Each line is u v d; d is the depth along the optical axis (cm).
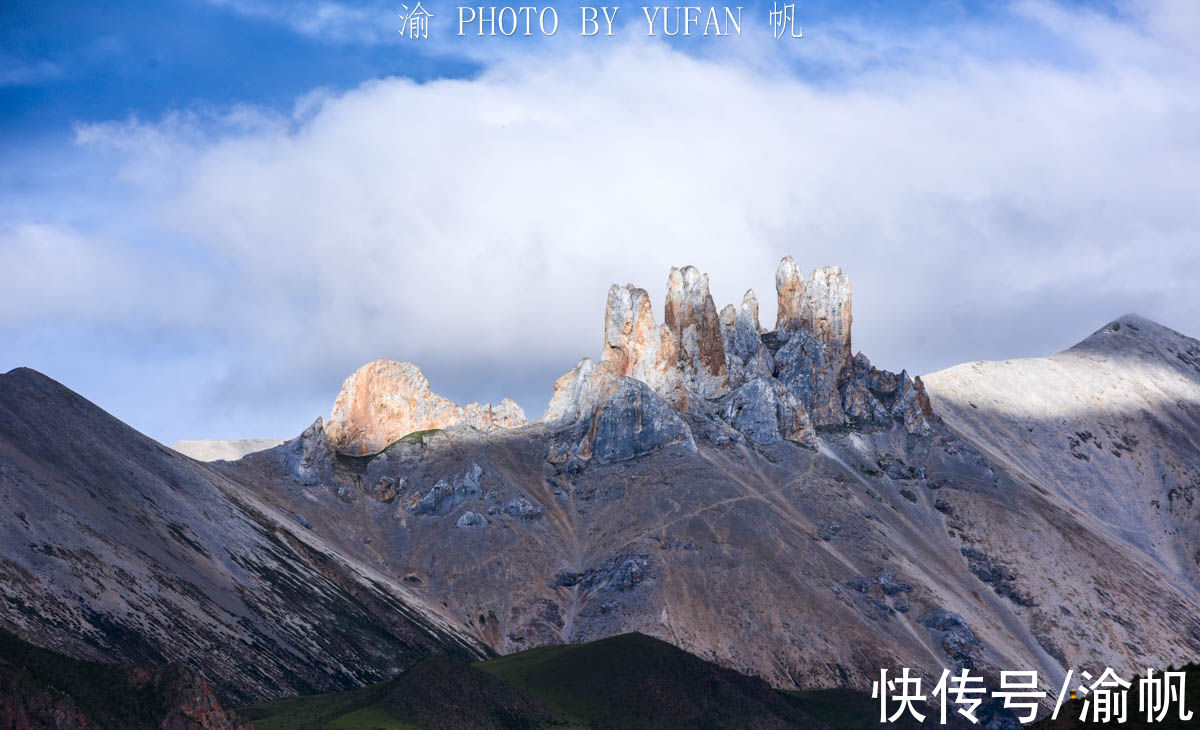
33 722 15262
